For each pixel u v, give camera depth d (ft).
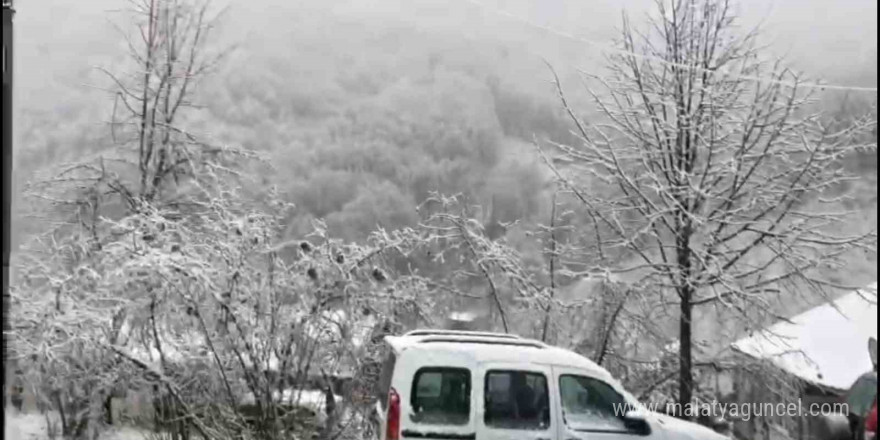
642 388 44.32
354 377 36.37
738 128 45.57
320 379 36.09
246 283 35.06
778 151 45.01
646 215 44.86
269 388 34.86
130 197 43.80
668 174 45.73
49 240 40.34
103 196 44.27
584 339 44.04
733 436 43.50
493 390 26.48
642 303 44.52
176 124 48.78
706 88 45.52
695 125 45.37
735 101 45.88
